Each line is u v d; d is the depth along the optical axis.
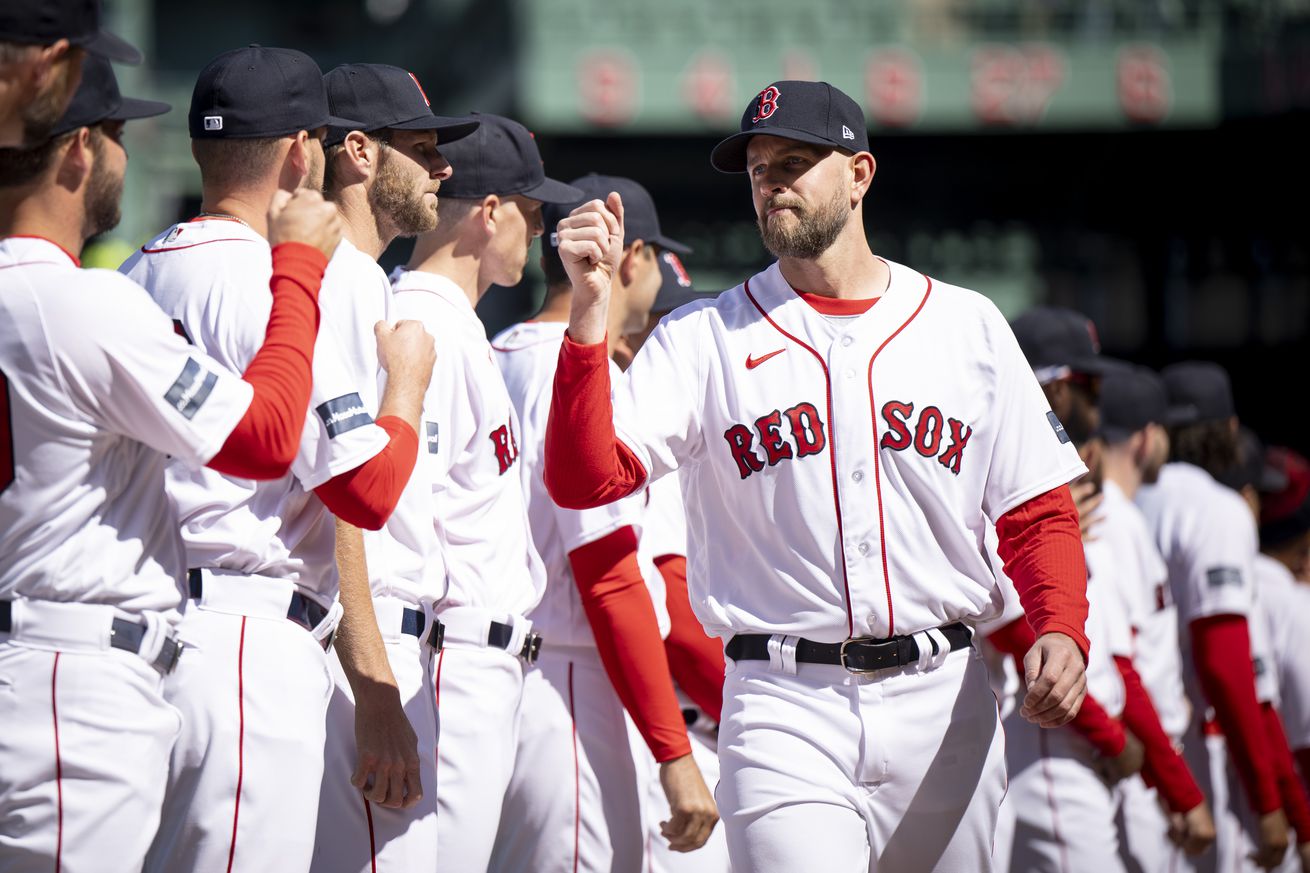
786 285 13.25
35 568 9.85
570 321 12.03
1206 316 62.88
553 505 15.09
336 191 13.16
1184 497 21.69
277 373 10.22
